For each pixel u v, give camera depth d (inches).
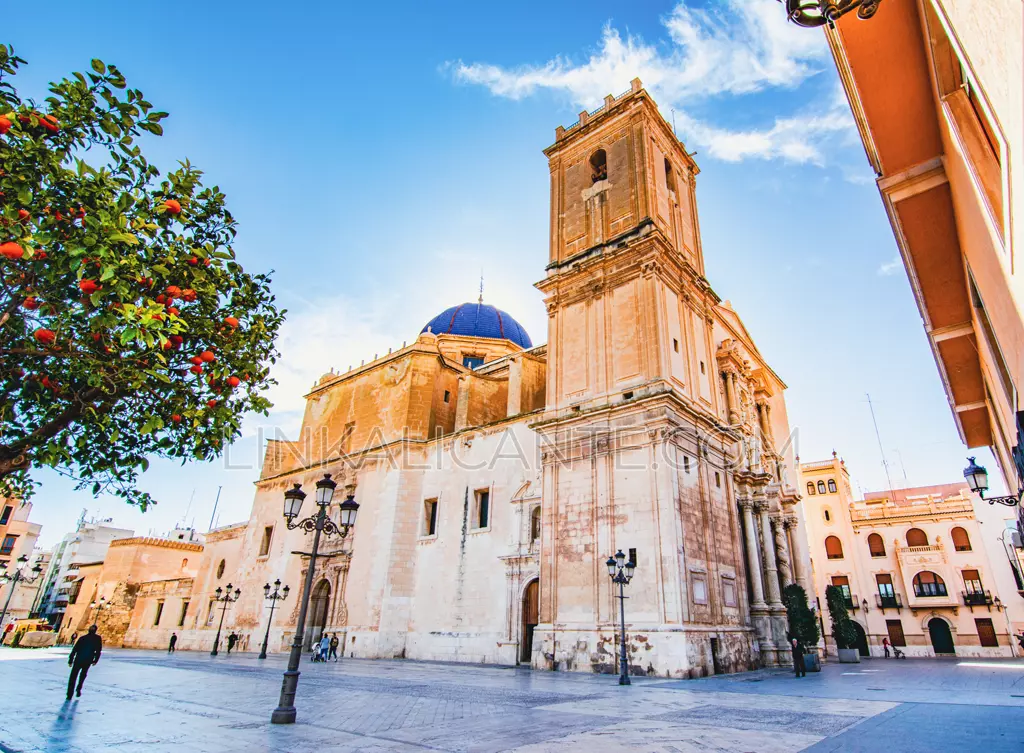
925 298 423.8
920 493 2333.9
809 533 2097.7
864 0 191.5
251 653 1487.5
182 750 304.3
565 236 1312.7
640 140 1242.6
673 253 1149.1
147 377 271.0
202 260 297.1
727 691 629.9
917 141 325.1
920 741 331.6
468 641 1159.0
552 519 1029.8
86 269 233.8
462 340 2063.2
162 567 2336.4
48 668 888.9
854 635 1326.3
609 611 901.8
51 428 279.1
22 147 225.3
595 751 312.3
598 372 1095.6
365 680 737.0
